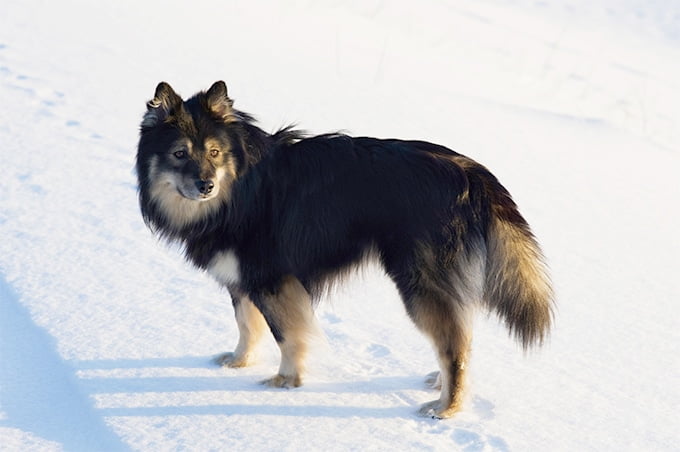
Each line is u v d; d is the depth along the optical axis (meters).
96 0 19.23
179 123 6.51
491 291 6.33
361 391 6.59
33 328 7.20
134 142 11.87
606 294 8.59
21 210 9.63
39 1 18.58
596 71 21.64
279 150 6.77
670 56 25.33
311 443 5.70
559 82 19.59
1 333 7.09
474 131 13.72
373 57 18.05
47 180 10.48
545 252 9.52
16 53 15.08
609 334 7.72
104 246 8.92
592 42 25.75
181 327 7.42
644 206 11.36
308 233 6.54
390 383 6.73
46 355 6.81
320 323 7.76
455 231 6.18
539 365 7.09
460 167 6.34
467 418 6.18
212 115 6.58
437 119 14.04
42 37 16.14
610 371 7.02
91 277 8.20
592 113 17.16
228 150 6.55
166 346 7.09
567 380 6.84
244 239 6.63
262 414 6.11
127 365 6.73
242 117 6.77
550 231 10.12
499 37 23.88
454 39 22.48
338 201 6.46
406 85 15.99
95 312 7.52
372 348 7.33
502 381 6.77
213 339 7.28
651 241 10.12
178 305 7.81
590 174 12.47
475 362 7.11
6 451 5.46
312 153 6.65
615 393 6.64
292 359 6.64
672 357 7.33
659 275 9.15
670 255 9.73
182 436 5.72
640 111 17.89
